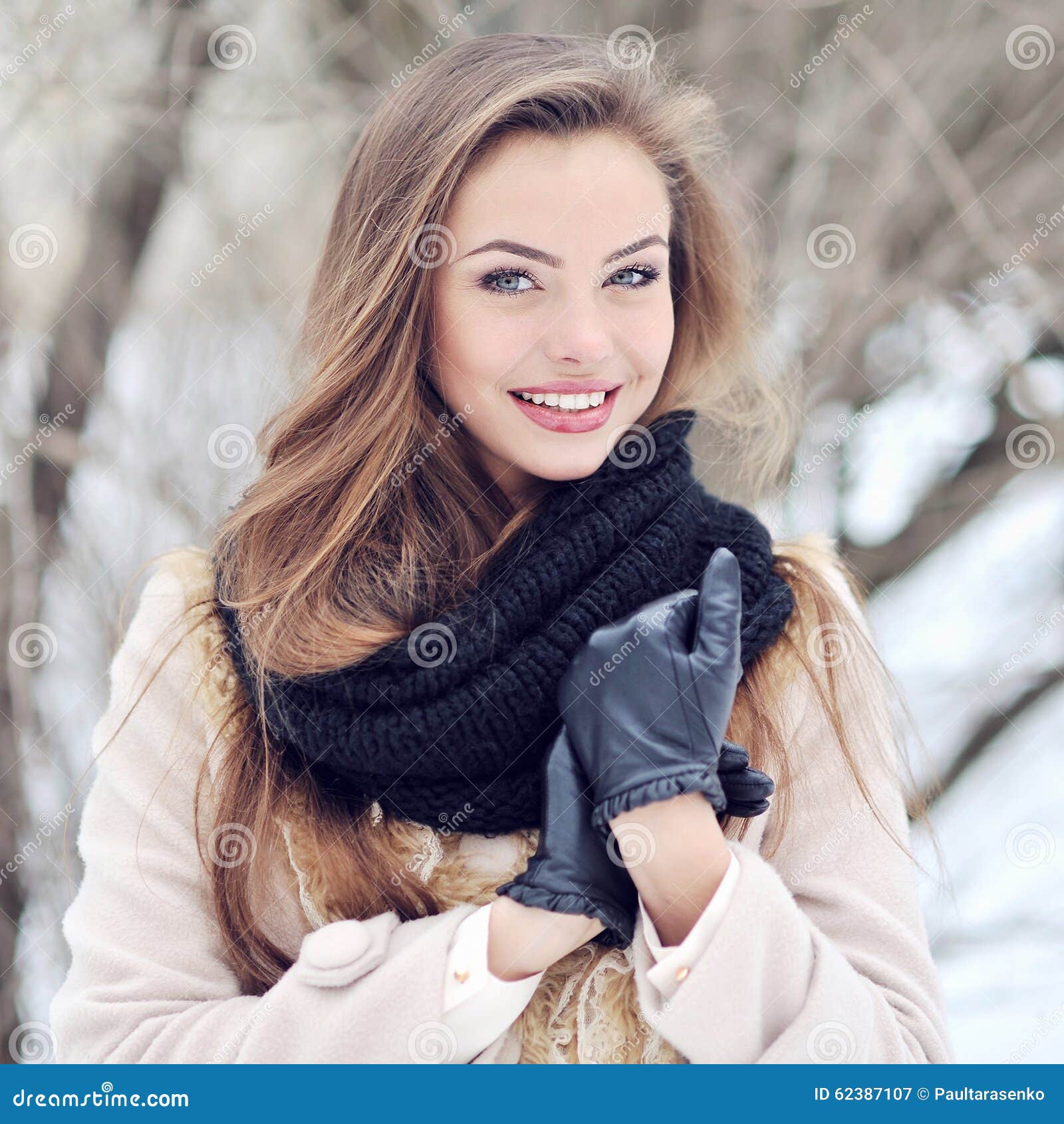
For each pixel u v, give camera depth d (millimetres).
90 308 2109
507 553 1025
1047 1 1907
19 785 2080
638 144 993
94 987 939
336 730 957
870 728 1061
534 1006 938
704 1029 848
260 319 2039
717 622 929
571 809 892
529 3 1939
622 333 994
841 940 971
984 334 2086
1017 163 1982
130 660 1085
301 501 1053
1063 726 2484
